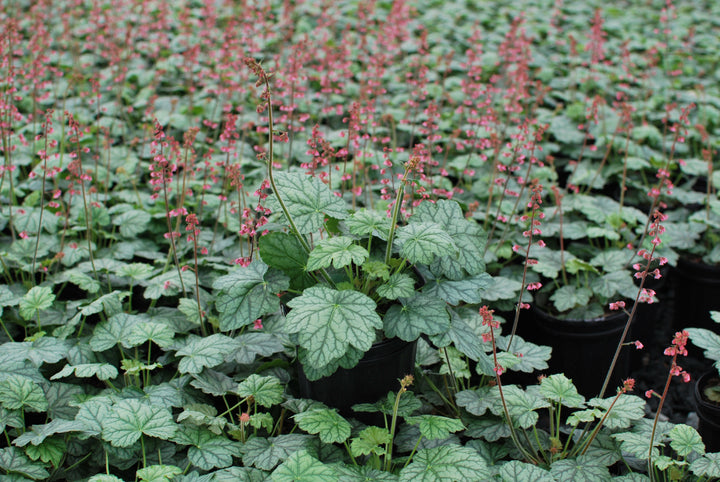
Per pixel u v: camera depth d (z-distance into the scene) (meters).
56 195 1.91
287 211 1.67
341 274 1.74
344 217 1.69
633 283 1.99
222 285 1.69
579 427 1.85
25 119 2.30
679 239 2.17
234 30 2.86
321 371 1.62
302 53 2.49
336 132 2.59
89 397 1.71
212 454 1.62
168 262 1.97
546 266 2.03
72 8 3.35
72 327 1.80
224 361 1.77
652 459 1.61
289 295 1.73
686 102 3.04
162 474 1.55
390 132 2.58
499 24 3.87
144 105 2.73
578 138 2.56
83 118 2.55
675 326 2.23
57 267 1.98
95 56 3.14
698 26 4.11
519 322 2.06
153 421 1.61
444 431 1.61
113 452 1.61
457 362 1.78
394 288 1.65
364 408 1.67
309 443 1.65
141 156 2.36
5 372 1.68
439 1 4.21
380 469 1.64
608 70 3.27
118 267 1.93
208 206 2.18
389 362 1.68
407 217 1.84
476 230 1.76
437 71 3.10
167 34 3.43
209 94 2.82
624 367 2.01
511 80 2.78
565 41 3.66
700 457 1.66
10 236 2.07
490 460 1.68
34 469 1.58
